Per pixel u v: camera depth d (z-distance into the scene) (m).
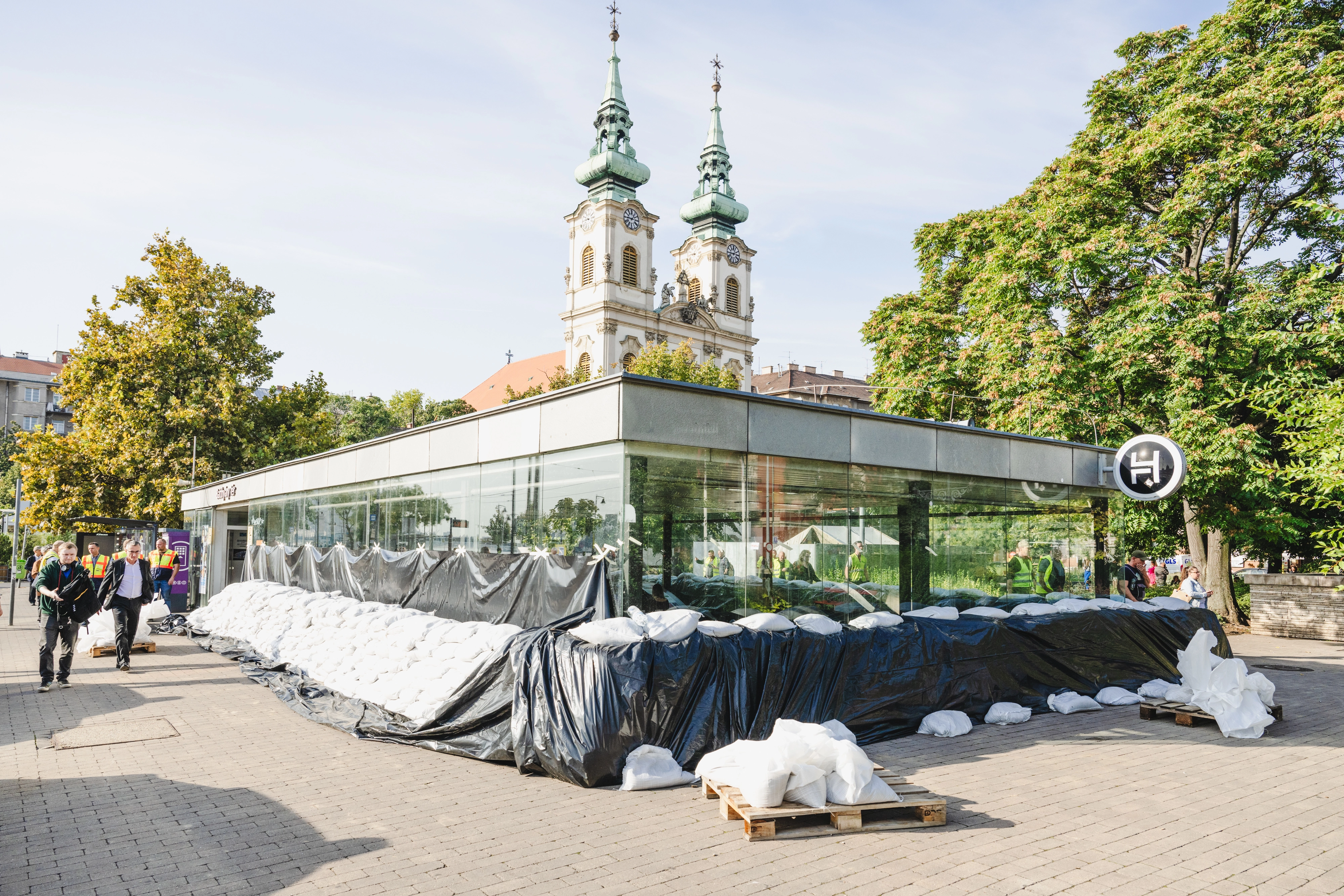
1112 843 5.20
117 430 27.80
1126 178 19.52
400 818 5.62
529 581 8.91
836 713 7.71
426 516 11.34
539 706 6.76
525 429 9.23
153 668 12.48
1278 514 17.30
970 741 8.06
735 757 6.06
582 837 5.25
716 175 85.00
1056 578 12.10
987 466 11.26
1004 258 20.16
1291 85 16.94
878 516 10.07
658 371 45.81
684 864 4.80
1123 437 18.09
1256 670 13.39
